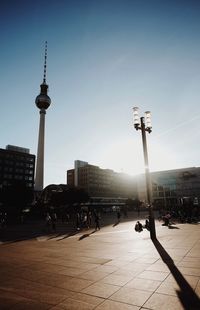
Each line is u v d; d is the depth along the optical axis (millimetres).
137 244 12117
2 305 4848
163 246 11188
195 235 14656
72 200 71312
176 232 16609
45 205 68375
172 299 4980
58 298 5180
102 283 6109
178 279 6234
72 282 6258
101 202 114562
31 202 71562
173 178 97000
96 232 19234
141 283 6027
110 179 149375
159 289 5562
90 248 11539
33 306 4773
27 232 21594
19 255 10258
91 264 8195
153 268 7379
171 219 31547
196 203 43438
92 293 5430
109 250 10781
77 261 8750
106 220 36438
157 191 99250
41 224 33469
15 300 5105
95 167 141750
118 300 5000
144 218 39844
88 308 4641
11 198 65438
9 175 114500
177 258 8609
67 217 36531
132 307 4648
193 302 4805
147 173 14844
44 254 10344
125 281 6219
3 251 11461
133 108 15648
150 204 14180
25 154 122625
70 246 12422
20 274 7145
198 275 6520
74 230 21781
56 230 22547
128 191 158500
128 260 8586
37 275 6996
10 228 26828
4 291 5672
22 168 120125
